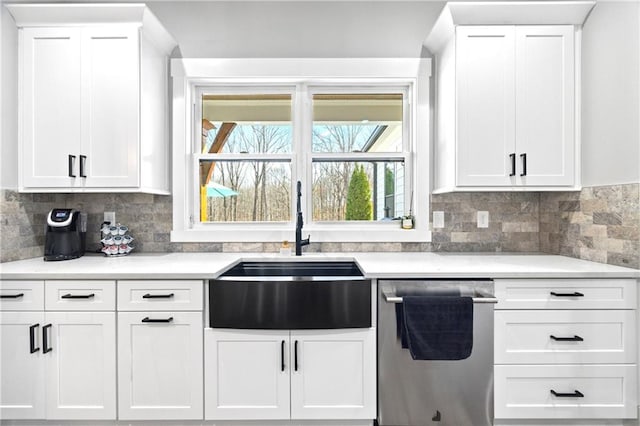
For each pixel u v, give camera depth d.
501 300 1.79
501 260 2.13
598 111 1.99
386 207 2.55
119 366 1.79
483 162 2.10
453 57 2.12
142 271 1.80
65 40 2.11
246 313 1.78
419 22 2.47
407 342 1.77
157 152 2.33
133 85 2.11
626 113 1.83
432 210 2.48
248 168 2.54
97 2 2.36
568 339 1.78
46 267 1.91
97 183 2.12
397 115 2.54
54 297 1.78
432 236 2.48
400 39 2.47
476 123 2.10
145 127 2.17
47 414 1.79
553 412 1.79
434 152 2.47
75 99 2.11
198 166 2.53
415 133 2.48
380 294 1.79
